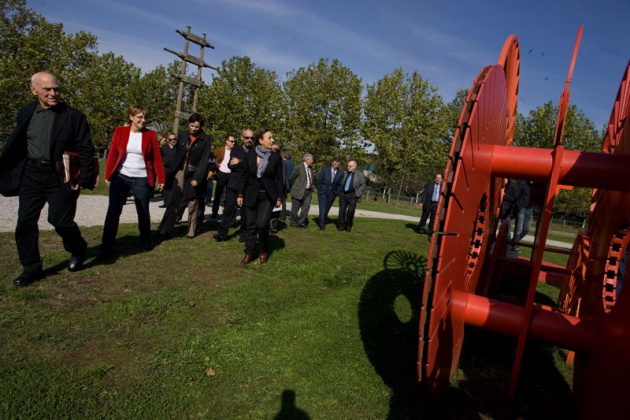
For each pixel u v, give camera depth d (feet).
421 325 7.37
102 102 102.89
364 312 14.43
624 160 8.59
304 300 15.02
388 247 27.99
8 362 9.09
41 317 11.32
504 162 9.69
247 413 8.43
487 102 8.43
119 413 7.98
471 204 8.79
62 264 15.62
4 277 13.60
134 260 17.38
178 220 26.17
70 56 92.48
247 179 18.75
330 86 100.27
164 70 130.52
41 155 12.95
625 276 7.21
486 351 12.92
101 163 112.98
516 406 9.93
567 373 11.94
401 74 104.73
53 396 8.17
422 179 127.34
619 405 6.45
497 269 17.21
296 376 9.89
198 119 21.84
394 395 9.64
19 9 101.19
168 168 28.48
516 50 11.76
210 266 17.83
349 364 10.73
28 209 13.10
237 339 11.31
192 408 8.41
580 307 11.51
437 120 104.22
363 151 103.76
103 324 11.39
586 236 12.62
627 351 6.49
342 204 33.17
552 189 8.92
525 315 9.30
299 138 102.17
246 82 99.91
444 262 7.54
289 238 26.89
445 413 9.25
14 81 79.51
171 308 12.89
